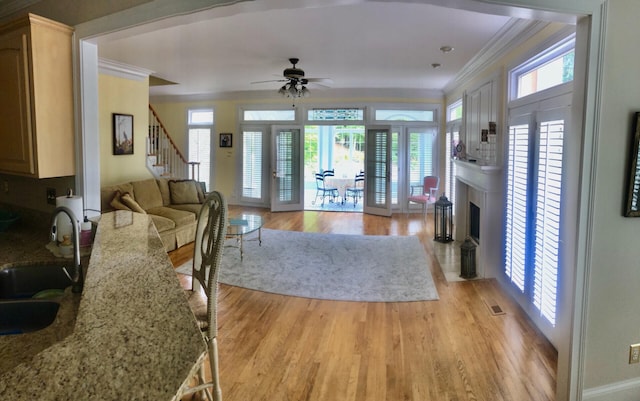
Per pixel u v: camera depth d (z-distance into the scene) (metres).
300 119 8.95
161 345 0.89
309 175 11.93
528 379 2.56
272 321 3.41
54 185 2.76
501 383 2.52
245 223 5.43
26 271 2.04
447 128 8.10
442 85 7.82
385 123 8.60
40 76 2.43
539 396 2.39
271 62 5.76
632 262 2.20
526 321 3.40
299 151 9.05
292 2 2.09
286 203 9.09
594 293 2.18
